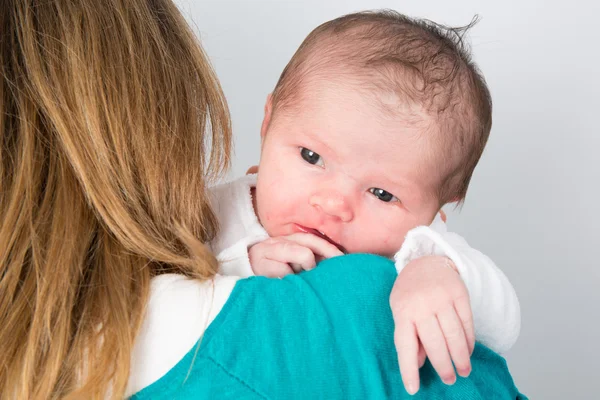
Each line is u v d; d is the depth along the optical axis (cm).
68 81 85
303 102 115
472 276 93
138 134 89
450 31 130
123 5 92
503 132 222
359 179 112
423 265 86
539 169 223
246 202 116
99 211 84
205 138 111
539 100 220
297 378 78
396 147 112
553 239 226
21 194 82
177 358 79
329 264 88
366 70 114
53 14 87
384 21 124
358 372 80
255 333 79
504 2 217
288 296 82
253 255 104
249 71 221
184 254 92
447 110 115
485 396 91
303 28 220
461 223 227
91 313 81
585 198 223
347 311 82
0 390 81
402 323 81
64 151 85
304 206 112
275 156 115
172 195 93
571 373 231
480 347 94
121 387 77
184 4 206
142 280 83
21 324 81
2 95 83
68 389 80
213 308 80
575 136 221
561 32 217
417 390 79
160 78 93
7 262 82
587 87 218
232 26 217
